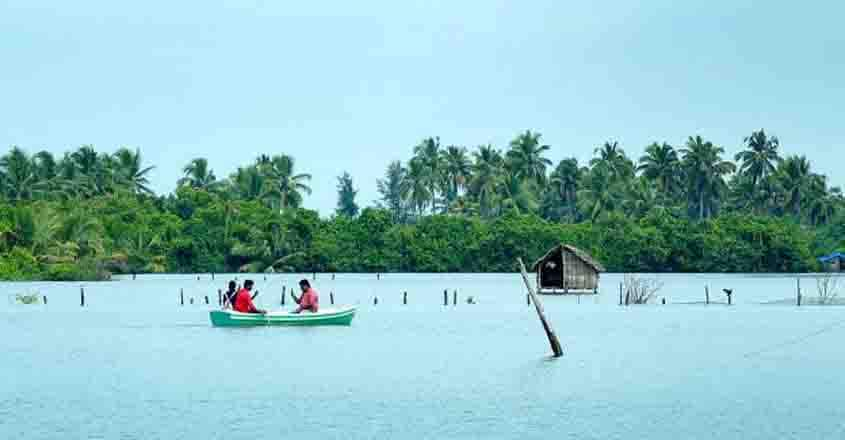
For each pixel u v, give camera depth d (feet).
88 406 140.36
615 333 237.45
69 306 323.98
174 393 150.71
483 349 203.82
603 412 136.56
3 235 477.77
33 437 121.39
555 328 250.98
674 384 158.81
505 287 457.27
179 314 291.17
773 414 134.72
